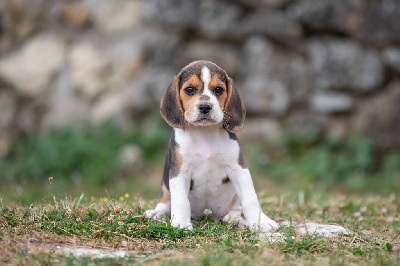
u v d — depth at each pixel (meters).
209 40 13.38
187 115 5.51
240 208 6.14
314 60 12.84
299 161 12.36
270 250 4.79
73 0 14.83
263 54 12.83
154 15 13.37
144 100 13.38
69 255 4.50
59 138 13.16
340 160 12.05
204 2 13.05
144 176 12.15
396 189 11.07
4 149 14.18
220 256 4.42
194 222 5.93
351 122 12.91
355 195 10.88
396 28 12.73
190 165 5.69
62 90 14.60
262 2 12.86
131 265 4.33
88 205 6.39
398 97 12.60
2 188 11.35
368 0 12.74
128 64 13.79
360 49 12.84
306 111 12.97
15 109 14.85
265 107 12.79
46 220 5.48
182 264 4.23
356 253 4.87
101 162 12.24
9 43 15.38
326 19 12.71
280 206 7.28
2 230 5.00
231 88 5.70
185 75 5.65
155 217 5.98
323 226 6.02
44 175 12.36
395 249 5.10
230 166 5.73
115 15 14.41
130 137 12.92
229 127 5.67
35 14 15.21
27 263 4.22
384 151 12.56
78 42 14.79
